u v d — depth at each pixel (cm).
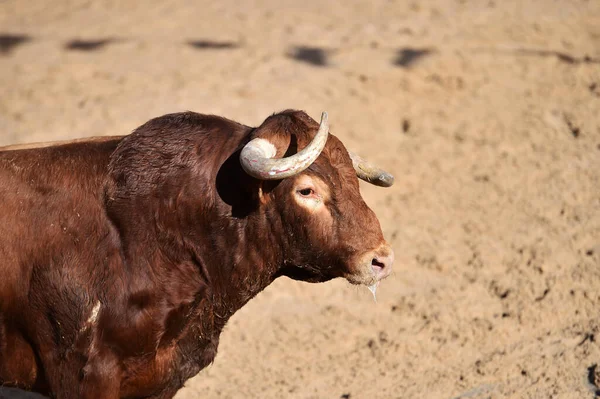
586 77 1343
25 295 545
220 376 777
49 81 1387
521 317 823
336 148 559
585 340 762
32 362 562
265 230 560
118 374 548
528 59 1409
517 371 736
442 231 998
